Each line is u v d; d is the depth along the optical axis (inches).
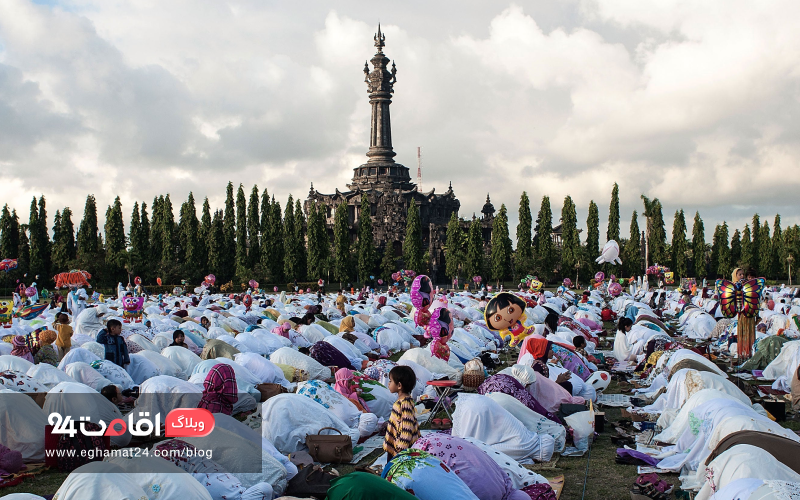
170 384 474.9
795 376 522.9
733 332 829.8
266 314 1197.7
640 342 765.3
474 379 538.9
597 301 1654.8
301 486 341.7
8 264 2062.0
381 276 4451.3
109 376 556.4
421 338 971.9
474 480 307.7
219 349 681.6
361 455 419.5
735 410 369.7
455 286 3860.7
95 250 3809.1
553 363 620.4
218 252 3961.6
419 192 5846.5
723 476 291.4
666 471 378.6
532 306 1144.8
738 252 4505.4
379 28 6033.5
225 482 322.0
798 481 275.3
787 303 1343.5
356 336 843.4
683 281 2336.4
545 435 412.2
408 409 319.3
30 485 373.4
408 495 260.7
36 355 610.2
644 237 4296.3
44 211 3865.7
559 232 5128.0
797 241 4301.2
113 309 1336.1
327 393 479.2
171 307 1502.2
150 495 283.0
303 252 4143.7
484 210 6210.6
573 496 346.9
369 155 6087.6
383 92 6013.8
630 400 570.9
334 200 5797.2
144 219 3814.0
